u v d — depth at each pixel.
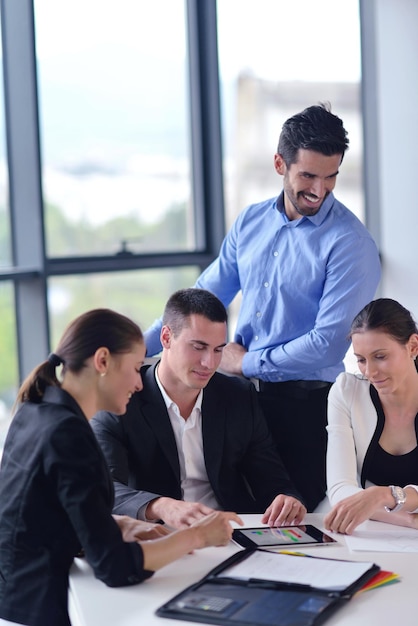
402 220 5.29
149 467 2.63
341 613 1.70
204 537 1.98
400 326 2.34
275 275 2.98
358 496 2.22
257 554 2.02
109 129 4.46
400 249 5.32
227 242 3.19
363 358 2.37
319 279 2.90
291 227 2.95
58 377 2.12
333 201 2.91
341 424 2.50
